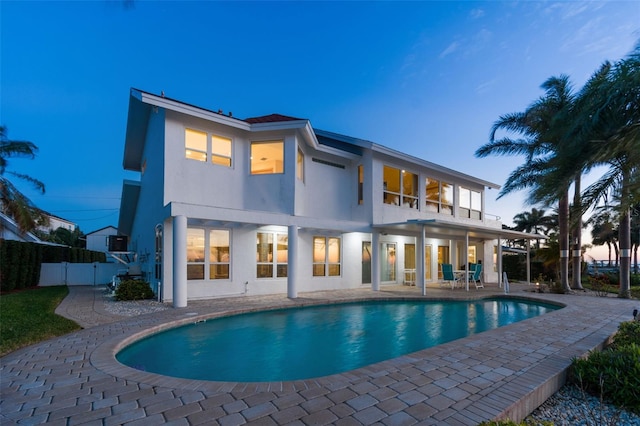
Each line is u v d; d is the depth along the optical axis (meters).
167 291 10.32
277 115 16.33
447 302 12.04
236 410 3.22
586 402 3.74
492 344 5.66
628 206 7.88
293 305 10.35
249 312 9.34
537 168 15.78
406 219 16.64
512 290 15.06
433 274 18.14
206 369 5.25
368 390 3.71
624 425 3.37
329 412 3.19
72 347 5.44
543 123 14.89
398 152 15.81
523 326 7.12
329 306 11.02
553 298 11.88
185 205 9.45
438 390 3.72
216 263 11.26
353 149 16.00
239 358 5.80
